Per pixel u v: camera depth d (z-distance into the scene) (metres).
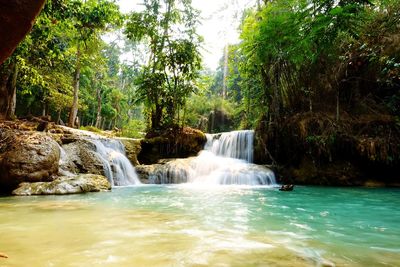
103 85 34.25
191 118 21.69
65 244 2.54
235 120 21.94
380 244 2.68
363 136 9.34
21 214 3.98
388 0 7.57
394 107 9.73
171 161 10.83
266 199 5.95
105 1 8.44
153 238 2.77
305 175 9.80
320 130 9.71
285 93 11.02
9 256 2.21
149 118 15.09
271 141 10.95
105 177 7.94
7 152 6.64
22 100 23.14
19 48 8.62
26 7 1.17
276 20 4.03
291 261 2.15
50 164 6.86
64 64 17.48
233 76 16.72
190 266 2.02
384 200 5.90
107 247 2.46
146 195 6.43
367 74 9.99
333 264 2.11
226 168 9.95
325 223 3.65
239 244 2.59
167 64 13.70
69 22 8.27
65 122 30.61
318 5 3.43
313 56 3.90
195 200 5.73
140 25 13.70
